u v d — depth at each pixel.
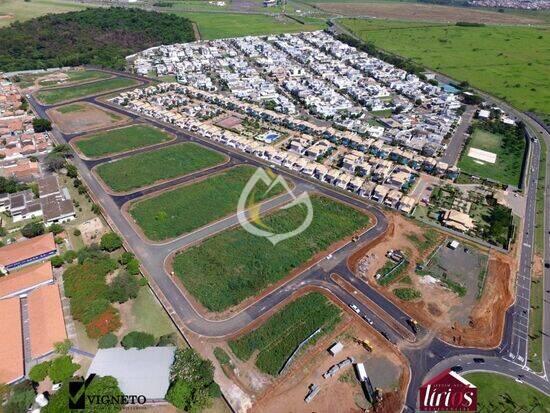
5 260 103.81
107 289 96.50
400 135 181.88
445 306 97.94
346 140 177.00
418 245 118.12
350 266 108.62
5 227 121.12
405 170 153.88
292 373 80.88
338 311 94.94
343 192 142.88
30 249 107.12
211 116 199.12
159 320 91.69
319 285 102.25
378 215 131.00
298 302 96.88
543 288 104.69
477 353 86.19
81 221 124.56
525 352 86.75
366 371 81.44
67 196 136.50
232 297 97.56
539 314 96.69
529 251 118.06
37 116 196.00
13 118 191.00
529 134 192.62
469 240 121.44
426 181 152.25
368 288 101.88
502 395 77.44
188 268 106.31
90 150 165.50
